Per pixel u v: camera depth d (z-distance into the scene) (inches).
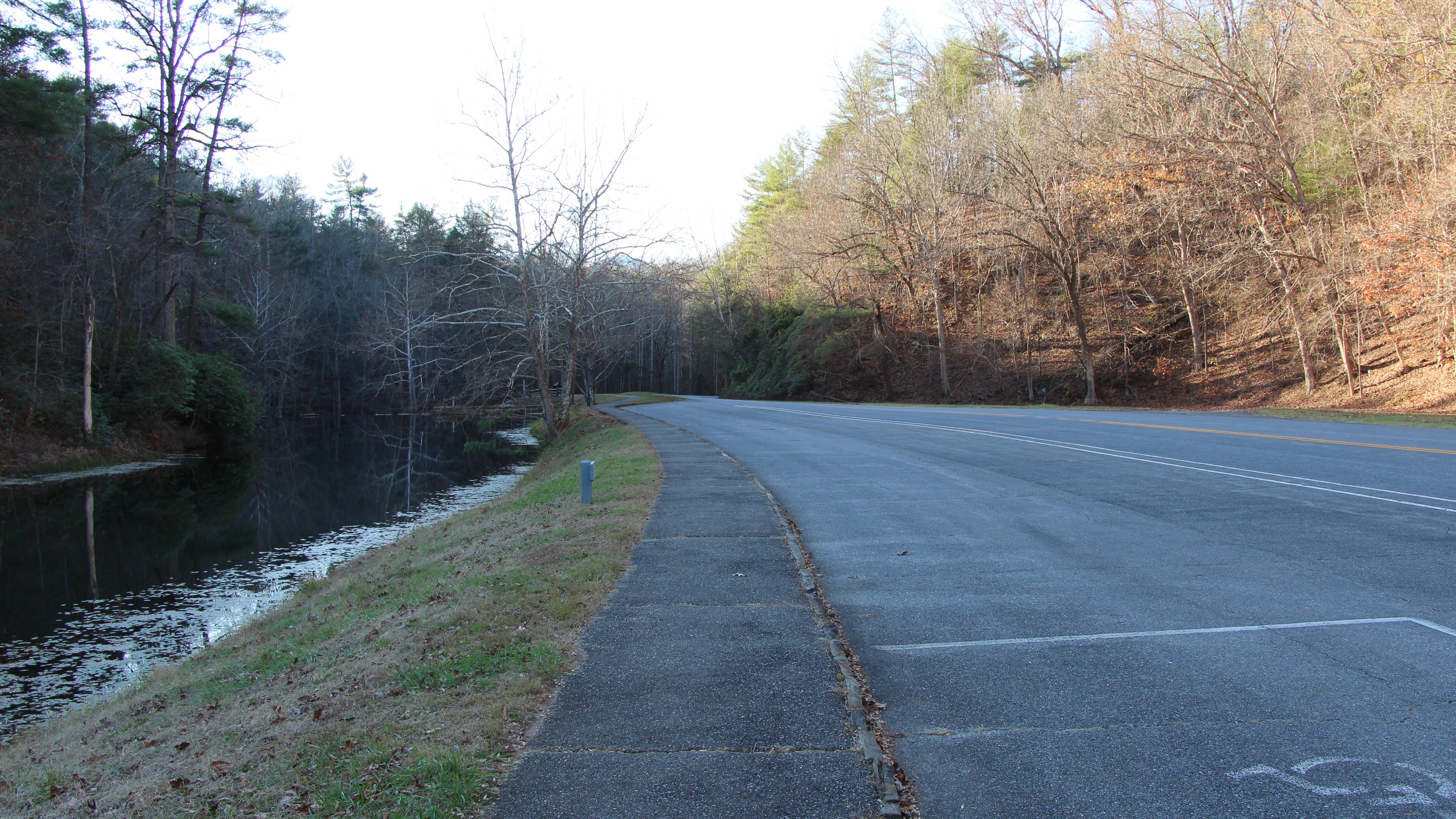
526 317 1102.4
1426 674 192.2
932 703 189.0
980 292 1889.8
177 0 1421.0
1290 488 436.5
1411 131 1036.5
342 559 666.8
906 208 1753.2
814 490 498.6
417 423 2527.1
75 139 1359.5
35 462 1189.1
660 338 3786.9
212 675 343.0
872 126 1847.9
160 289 1535.4
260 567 645.9
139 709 320.2
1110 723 174.6
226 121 1496.1
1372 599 250.2
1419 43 934.4
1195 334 1396.4
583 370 1924.2
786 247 2097.7
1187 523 366.0
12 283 1234.0
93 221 1309.1
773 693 193.6
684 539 363.6
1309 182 1214.9
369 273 3157.0
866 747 163.3
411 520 837.2
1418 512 364.8
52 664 430.0
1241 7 1193.4
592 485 533.0
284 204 3550.7
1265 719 172.6
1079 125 1427.2
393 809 146.8
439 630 264.5
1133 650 216.4
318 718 209.9
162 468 1302.9
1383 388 1067.3
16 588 593.0
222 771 191.0
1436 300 954.7
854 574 305.3
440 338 2012.8
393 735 181.0
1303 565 290.7
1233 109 1206.3
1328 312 1120.8
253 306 2445.9
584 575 303.7
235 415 1670.8
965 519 398.6
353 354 2893.7
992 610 256.8
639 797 147.4
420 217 2910.9
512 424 2311.8
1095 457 593.6
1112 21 1371.8
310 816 149.6
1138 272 1562.5
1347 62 1087.0
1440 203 928.9
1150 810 139.6
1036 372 1622.8
